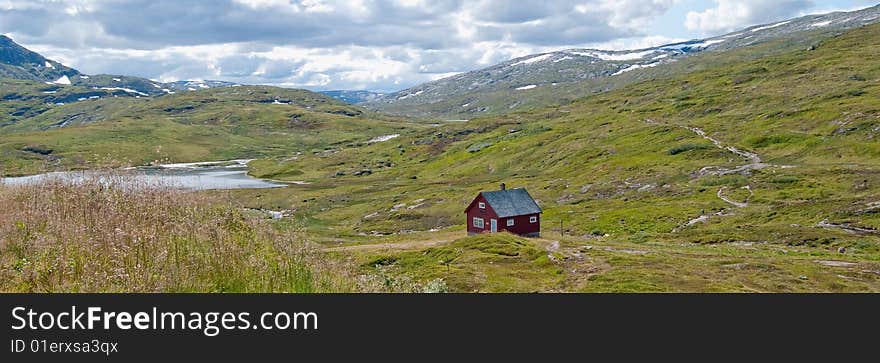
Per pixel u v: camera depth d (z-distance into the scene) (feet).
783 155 490.90
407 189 586.04
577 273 191.72
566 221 373.81
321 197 566.36
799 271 190.60
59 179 59.31
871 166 414.62
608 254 228.02
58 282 40.22
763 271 190.29
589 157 604.90
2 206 52.70
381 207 493.77
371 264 230.68
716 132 603.67
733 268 196.75
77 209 52.19
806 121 562.66
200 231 52.60
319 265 53.57
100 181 59.52
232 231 58.29
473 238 262.06
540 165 642.63
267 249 53.57
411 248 268.41
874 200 318.86
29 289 39.81
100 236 45.09
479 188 524.52
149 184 62.13
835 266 202.28
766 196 371.56
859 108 546.26
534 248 238.68
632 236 315.99
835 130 515.91
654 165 515.09
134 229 46.83
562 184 507.30
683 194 410.72
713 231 302.45
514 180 562.25
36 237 45.39
